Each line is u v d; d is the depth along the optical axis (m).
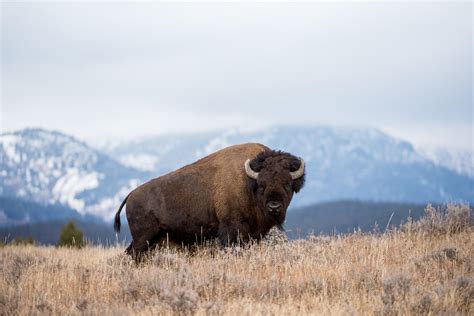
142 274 37.41
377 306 30.80
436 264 37.25
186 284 34.25
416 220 51.84
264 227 49.06
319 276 35.50
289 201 47.84
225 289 34.16
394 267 37.12
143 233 51.84
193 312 30.83
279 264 39.22
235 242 48.56
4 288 35.62
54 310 31.69
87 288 36.12
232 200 48.84
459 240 44.06
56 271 39.47
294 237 51.75
